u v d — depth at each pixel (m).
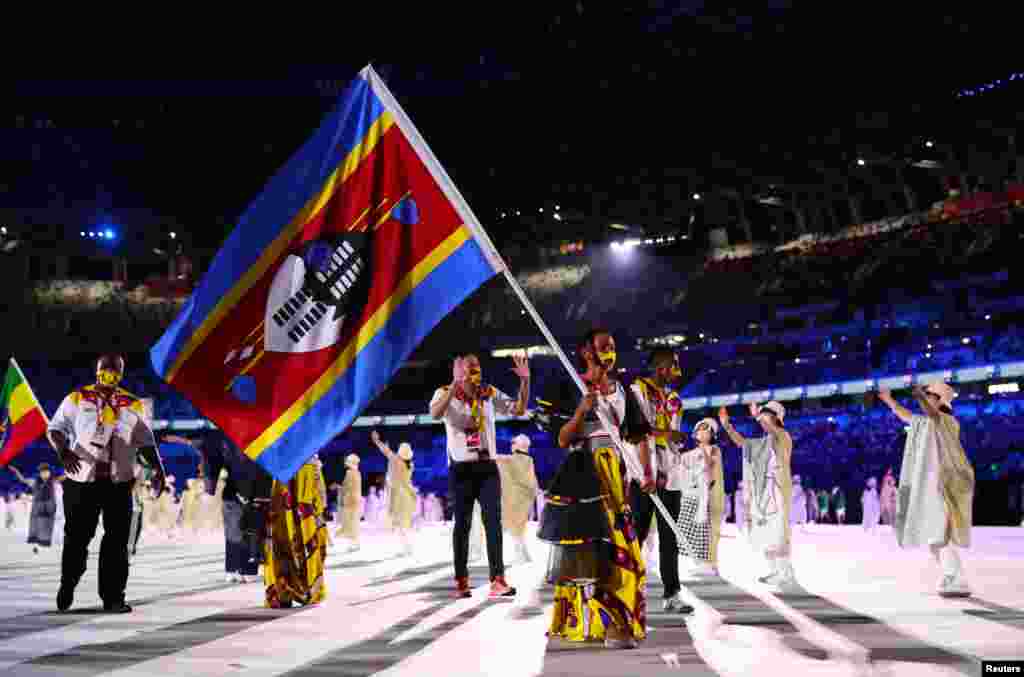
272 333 6.80
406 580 12.91
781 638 6.90
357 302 6.82
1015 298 48.28
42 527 21.52
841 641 6.74
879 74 49.38
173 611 9.42
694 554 12.47
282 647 6.89
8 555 21.23
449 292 6.75
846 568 14.24
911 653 6.20
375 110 6.98
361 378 6.73
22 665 6.19
